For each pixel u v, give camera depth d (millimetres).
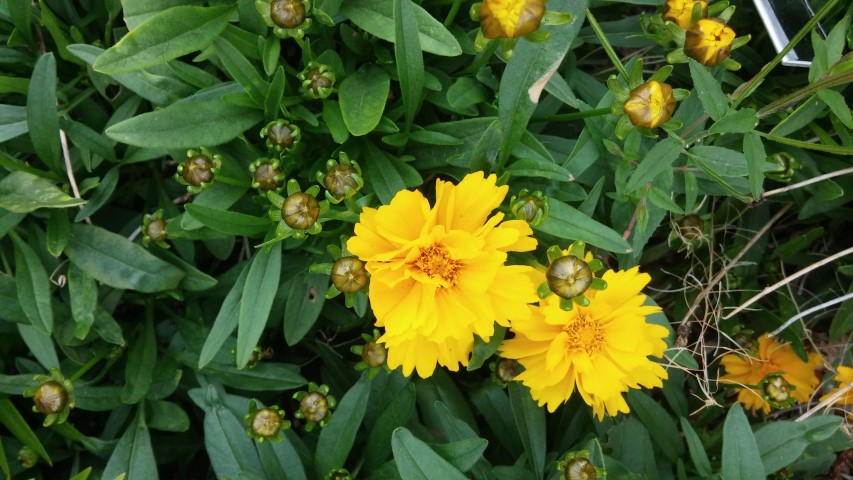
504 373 256
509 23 183
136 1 212
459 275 206
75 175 259
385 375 260
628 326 222
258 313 221
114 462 243
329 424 235
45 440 258
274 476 229
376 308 199
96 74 254
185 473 281
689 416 303
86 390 253
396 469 231
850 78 207
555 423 287
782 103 222
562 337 220
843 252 260
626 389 231
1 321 254
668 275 311
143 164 277
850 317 289
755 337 308
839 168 275
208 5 227
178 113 217
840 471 320
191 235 236
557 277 195
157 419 252
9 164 238
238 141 249
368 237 198
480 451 215
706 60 207
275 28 201
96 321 248
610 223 267
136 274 243
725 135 262
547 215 216
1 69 261
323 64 232
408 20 211
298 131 226
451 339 215
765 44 285
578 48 299
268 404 282
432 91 249
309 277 251
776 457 246
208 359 224
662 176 232
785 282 265
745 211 300
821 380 320
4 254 249
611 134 245
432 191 267
